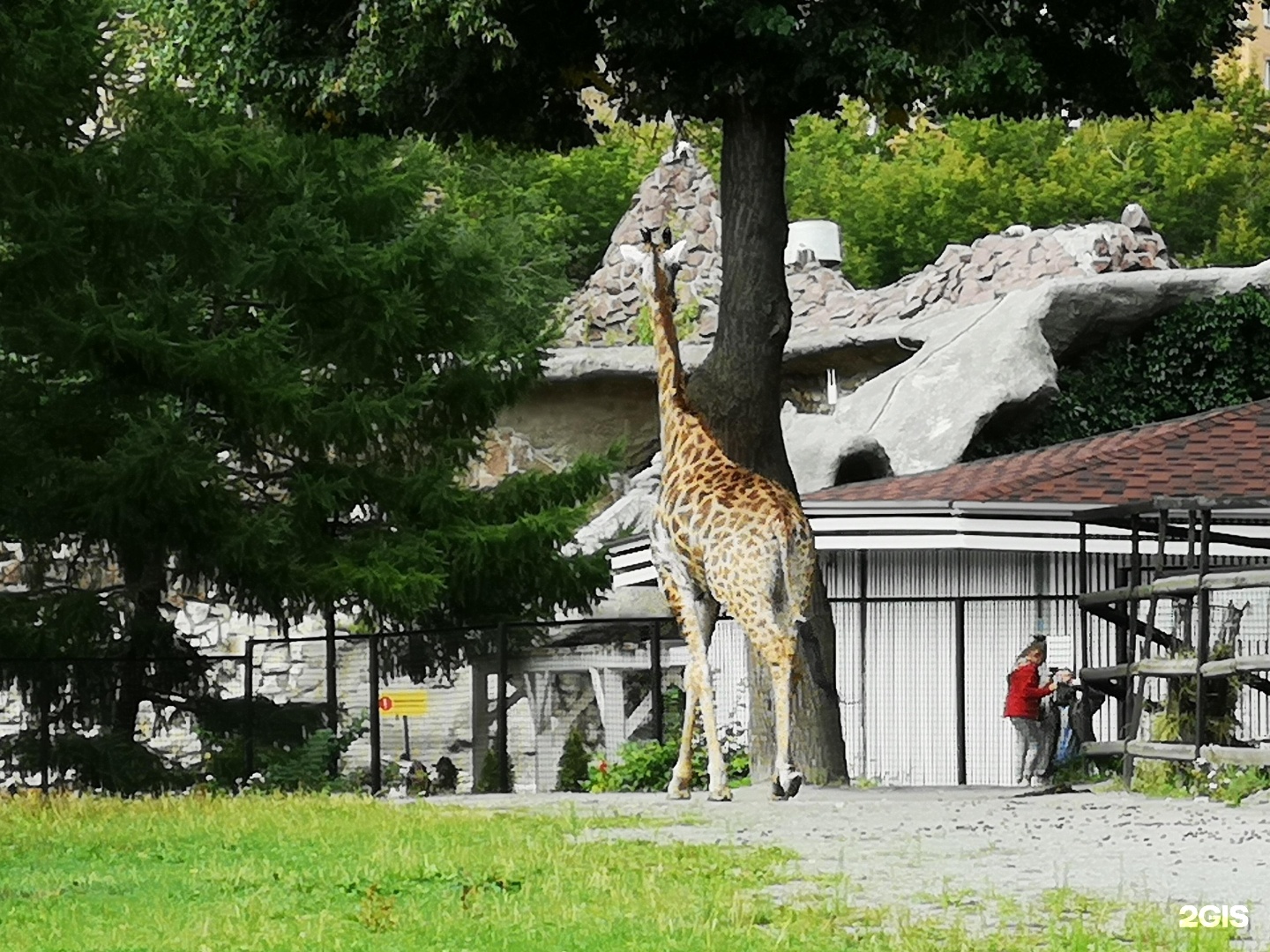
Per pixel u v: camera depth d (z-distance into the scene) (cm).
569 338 5653
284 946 1259
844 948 1223
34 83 3750
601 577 4022
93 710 3588
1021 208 8112
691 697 2447
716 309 5550
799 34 2753
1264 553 3294
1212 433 3678
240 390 3719
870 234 8312
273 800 2441
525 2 2873
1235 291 4803
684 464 2441
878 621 3528
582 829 1972
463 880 1536
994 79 2812
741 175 2906
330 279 3928
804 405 5241
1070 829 1914
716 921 1311
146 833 1991
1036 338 4675
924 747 3475
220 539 3688
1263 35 10406
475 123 3041
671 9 2739
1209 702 2411
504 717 3253
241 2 2898
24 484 3691
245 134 3969
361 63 2817
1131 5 2834
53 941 1305
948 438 4531
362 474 3938
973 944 1222
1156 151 8406
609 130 3130
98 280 3878
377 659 3431
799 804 2316
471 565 3912
